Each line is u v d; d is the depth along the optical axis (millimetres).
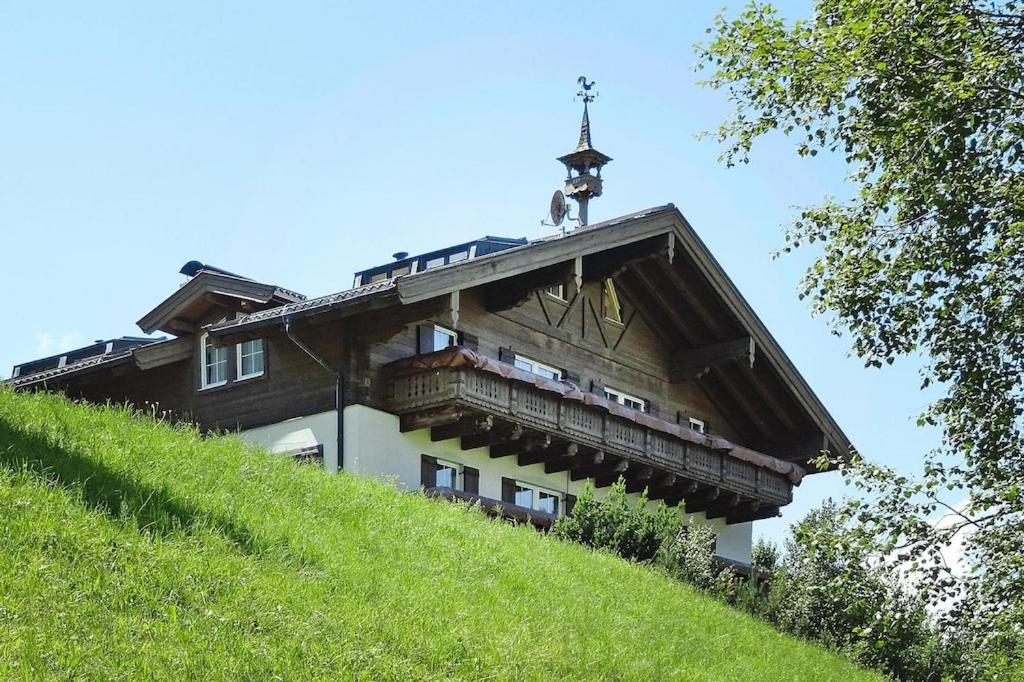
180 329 32625
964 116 17766
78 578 13680
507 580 19984
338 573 16844
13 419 17406
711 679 19969
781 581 28188
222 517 16859
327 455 28859
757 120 19266
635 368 35250
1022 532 17766
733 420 38688
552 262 29969
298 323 28750
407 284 27078
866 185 18734
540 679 16328
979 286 18344
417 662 15203
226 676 12906
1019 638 17906
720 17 19203
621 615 21016
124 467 17156
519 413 29484
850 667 25391
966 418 18672
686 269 34438
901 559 17781
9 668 11633
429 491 28109
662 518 28328
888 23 17906
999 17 18141
